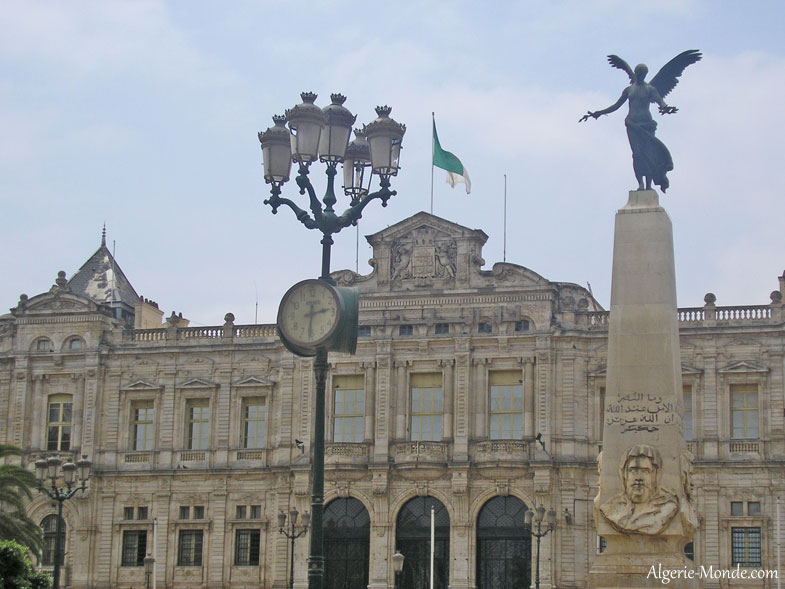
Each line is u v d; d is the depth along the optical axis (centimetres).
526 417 10994
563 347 11088
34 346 12281
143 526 11775
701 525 10631
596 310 11644
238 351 11844
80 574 11756
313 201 4625
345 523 11206
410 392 11362
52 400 12212
